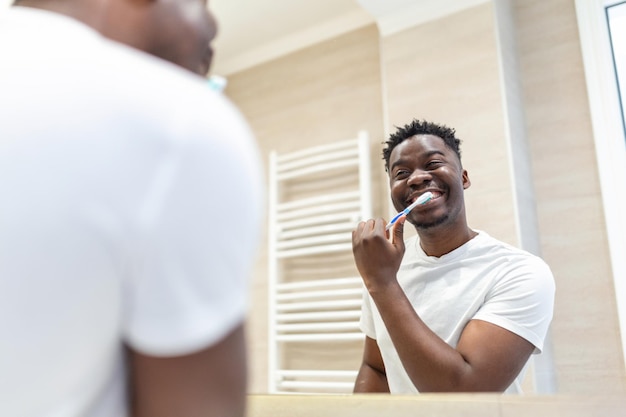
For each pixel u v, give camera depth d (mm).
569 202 1264
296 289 1407
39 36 293
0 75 275
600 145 1236
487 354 795
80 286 259
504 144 1211
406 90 1367
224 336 287
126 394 304
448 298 902
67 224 253
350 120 1485
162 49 357
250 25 1505
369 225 852
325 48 1560
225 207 279
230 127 294
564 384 1088
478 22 1306
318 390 1195
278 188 1554
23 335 263
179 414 280
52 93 266
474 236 980
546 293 859
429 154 962
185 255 266
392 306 800
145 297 264
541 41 1376
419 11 1387
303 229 1487
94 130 260
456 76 1305
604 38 1287
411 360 777
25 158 257
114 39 344
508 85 1280
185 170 269
